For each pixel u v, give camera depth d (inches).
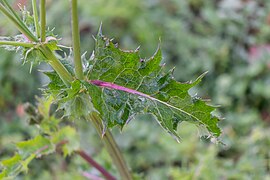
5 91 56.8
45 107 24.0
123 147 47.5
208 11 64.5
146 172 45.3
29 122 24.0
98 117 20.8
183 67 59.8
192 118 19.8
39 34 18.9
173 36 61.7
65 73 19.3
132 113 19.4
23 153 23.1
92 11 63.0
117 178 27.0
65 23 60.1
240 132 50.2
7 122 53.8
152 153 46.5
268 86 56.7
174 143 39.8
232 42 62.6
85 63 19.9
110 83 19.5
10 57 56.0
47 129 24.0
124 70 19.4
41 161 41.4
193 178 30.8
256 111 54.3
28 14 19.6
